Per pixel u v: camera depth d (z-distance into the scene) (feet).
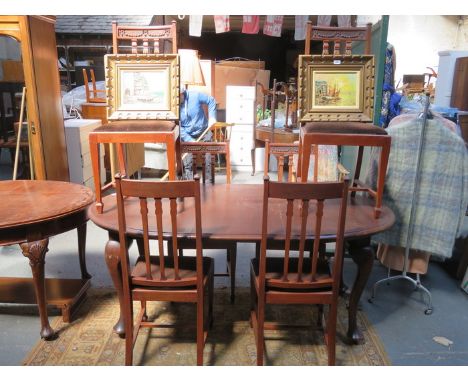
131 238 5.97
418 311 7.63
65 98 17.62
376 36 8.87
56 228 6.38
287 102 16.14
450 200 7.51
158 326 6.28
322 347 6.51
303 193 4.85
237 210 6.46
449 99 16.22
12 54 14.15
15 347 6.43
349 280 8.70
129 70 6.76
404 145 7.60
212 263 6.44
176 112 6.81
